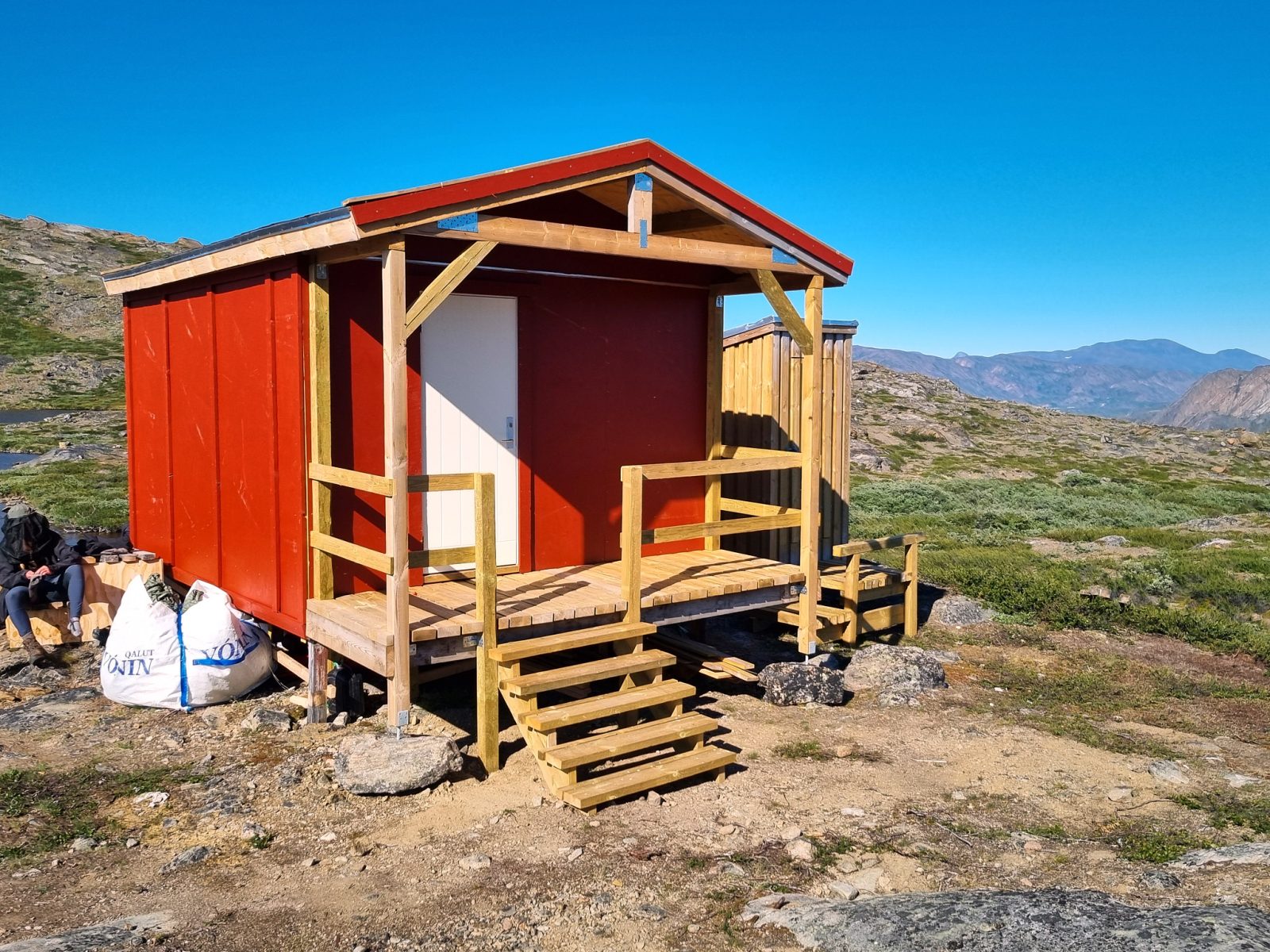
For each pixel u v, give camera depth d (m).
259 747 6.23
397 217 5.55
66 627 8.40
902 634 9.91
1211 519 19.73
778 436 9.79
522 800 5.53
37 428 36.56
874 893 4.40
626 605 6.84
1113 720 7.33
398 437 5.71
